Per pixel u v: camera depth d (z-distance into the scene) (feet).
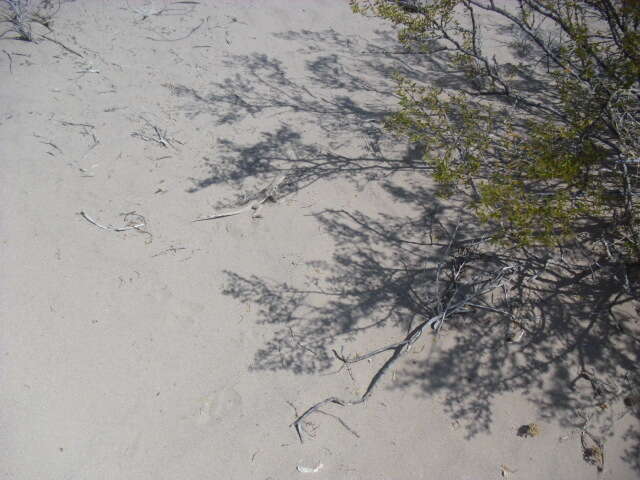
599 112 5.32
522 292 5.72
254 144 7.40
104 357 5.39
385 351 5.43
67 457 4.82
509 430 4.96
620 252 5.81
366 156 7.23
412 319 5.62
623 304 5.60
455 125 7.25
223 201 6.70
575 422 4.98
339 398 5.15
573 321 5.52
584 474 4.74
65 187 6.79
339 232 6.37
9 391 5.15
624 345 5.36
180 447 4.89
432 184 6.82
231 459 4.83
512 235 5.43
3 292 5.80
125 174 6.97
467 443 4.90
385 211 6.57
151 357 5.40
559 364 5.29
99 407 5.09
